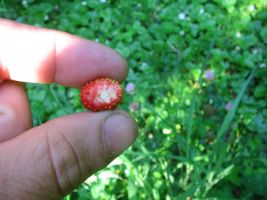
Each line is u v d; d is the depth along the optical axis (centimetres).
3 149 9
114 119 9
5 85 11
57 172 9
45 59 11
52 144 9
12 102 11
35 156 9
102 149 9
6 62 11
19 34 11
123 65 11
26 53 11
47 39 11
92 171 9
